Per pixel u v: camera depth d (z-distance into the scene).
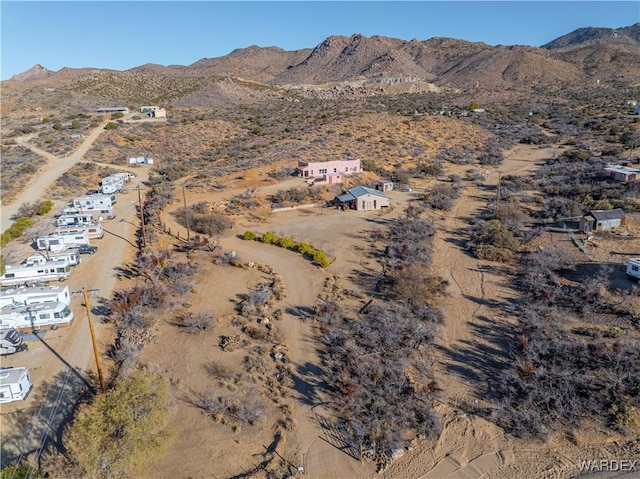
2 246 47.12
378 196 58.53
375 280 38.72
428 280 37.72
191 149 93.25
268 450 21.72
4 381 24.55
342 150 85.69
